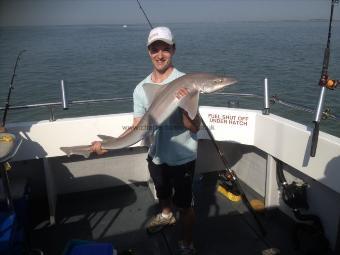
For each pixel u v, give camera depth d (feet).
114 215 9.02
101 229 8.43
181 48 94.07
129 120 8.88
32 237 8.20
